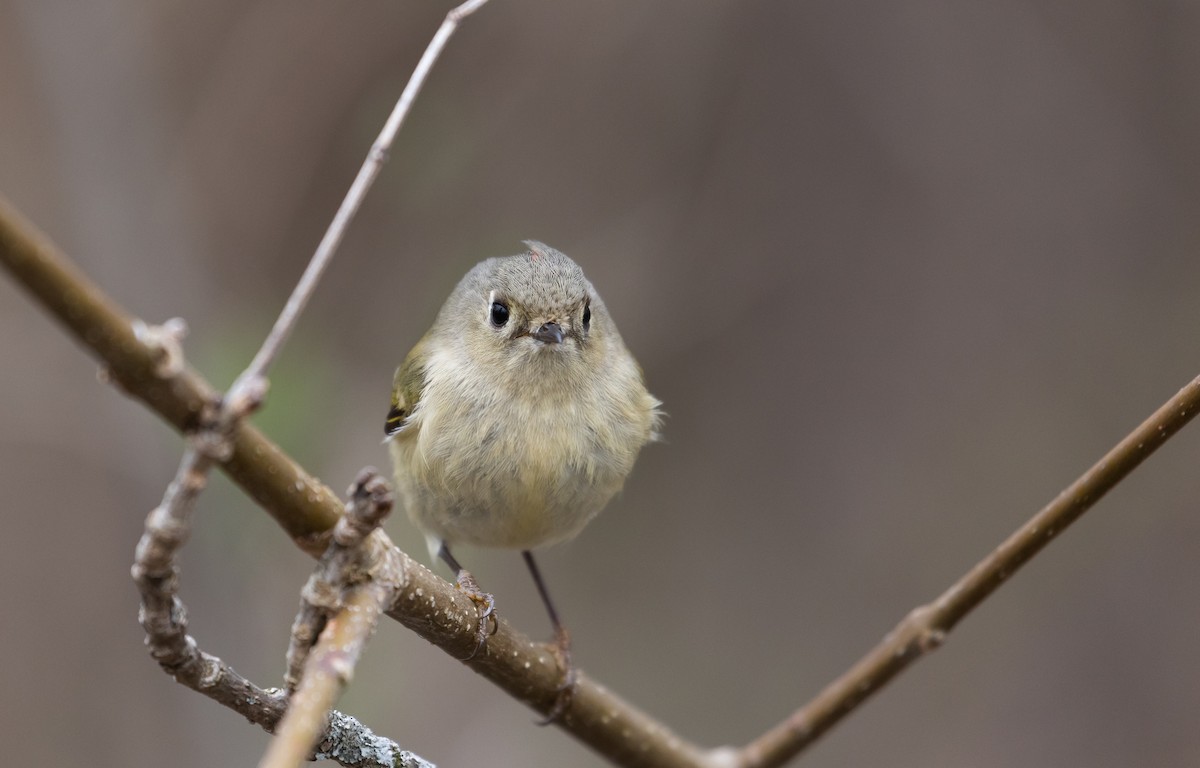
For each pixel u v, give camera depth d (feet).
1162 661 40.60
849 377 44.68
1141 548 41.98
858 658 41.86
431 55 13.05
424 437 22.94
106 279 35.99
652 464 44.83
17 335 37.78
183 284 36.63
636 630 42.39
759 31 42.42
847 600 42.93
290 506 12.96
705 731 40.98
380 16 39.78
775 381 44.80
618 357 24.43
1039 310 43.73
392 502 12.34
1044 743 40.24
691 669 42.24
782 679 41.81
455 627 16.74
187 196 38.37
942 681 41.81
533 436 22.34
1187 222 42.60
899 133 43.14
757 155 43.01
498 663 18.53
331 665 11.57
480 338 22.97
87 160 36.22
